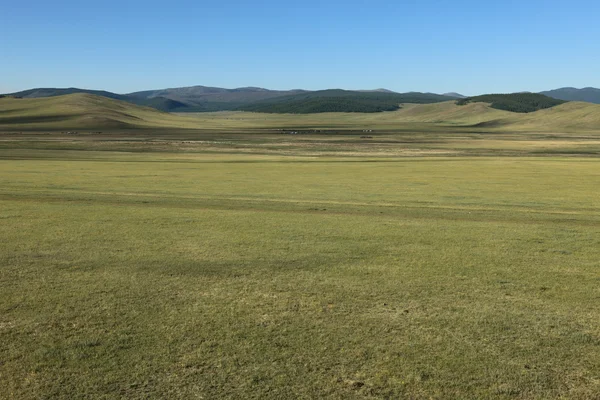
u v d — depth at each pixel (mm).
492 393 8680
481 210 27172
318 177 45656
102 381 8969
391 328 11141
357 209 27281
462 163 64000
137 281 14172
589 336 10758
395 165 60375
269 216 24422
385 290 13508
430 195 33406
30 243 18375
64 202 29047
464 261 16266
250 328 11109
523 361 9727
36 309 12117
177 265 15688
